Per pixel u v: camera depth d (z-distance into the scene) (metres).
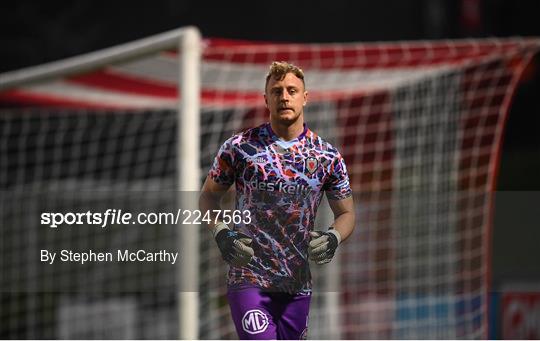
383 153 26.36
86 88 25.00
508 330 23.80
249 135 12.88
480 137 25.23
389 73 23.36
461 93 25.33
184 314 16.73
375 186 25.94
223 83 22.64
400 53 20.94
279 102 12.60
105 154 36.88
